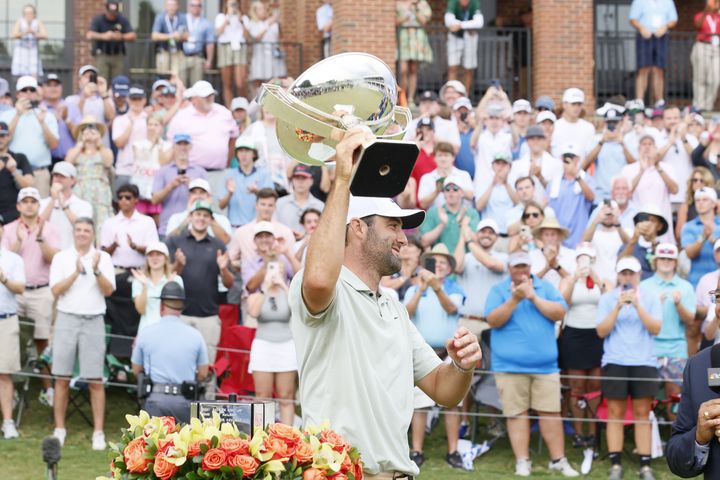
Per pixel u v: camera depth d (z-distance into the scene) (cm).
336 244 416
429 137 1307
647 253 1174
